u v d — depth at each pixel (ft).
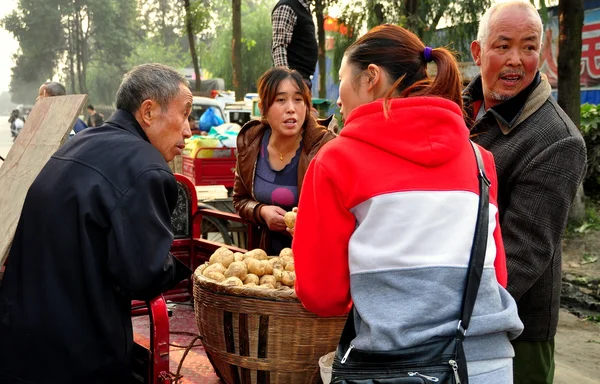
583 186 28.12
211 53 101.50
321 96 53.21
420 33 38.50
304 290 5.73
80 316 6.78
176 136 7.79
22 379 6.87
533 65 8.08
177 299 12.36
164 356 7.07
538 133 7.91
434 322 5.27
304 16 16.70
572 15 25.11
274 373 7.54
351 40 43.86
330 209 5.54
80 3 187.62
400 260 5.27
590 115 28.89
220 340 7.72
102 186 6.80
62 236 6.77
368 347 5.29
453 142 5.44
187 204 12.35
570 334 19.31
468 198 5.50
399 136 5.43
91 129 7.52
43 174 7.17
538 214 7.58
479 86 9.10
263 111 11.55
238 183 12.26
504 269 6.01
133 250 6.70
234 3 55.52
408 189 5.36
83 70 186.80
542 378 8.41
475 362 5.44
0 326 6.98
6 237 7.61
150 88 7.54
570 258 24.20
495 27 8.17
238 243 23.35
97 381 6.95
